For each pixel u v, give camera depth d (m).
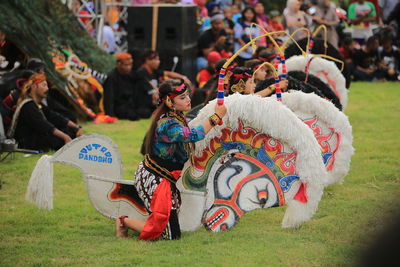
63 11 31.00
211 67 30.81
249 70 15.91
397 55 42.94
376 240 3.48
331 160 15.10
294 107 14.91
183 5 33.81
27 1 28.41
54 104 25.81
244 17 38.84
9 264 11.54
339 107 18.42
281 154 13.20
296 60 20.47
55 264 11.48
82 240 13.20
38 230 13.98
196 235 13.25
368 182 18.72
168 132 12.27
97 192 13.48
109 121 28.70
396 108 32.44
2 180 18.81
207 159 13.29
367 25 46.41
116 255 12.01
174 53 33.66
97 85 29.92
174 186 12.83
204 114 12.89
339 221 14.48
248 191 13.30
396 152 22.75
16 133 22.23
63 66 28.70
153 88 30.20
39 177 13.15
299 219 13.47
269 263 11.48
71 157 13.41
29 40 26.69
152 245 12.57
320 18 40.12
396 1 46.19
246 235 13.33
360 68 43.03
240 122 13.07
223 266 11.26
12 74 24.89
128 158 21.94
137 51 34.09
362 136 25.83
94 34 39.94
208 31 36.78
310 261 11.60
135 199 13.52
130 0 43.25
